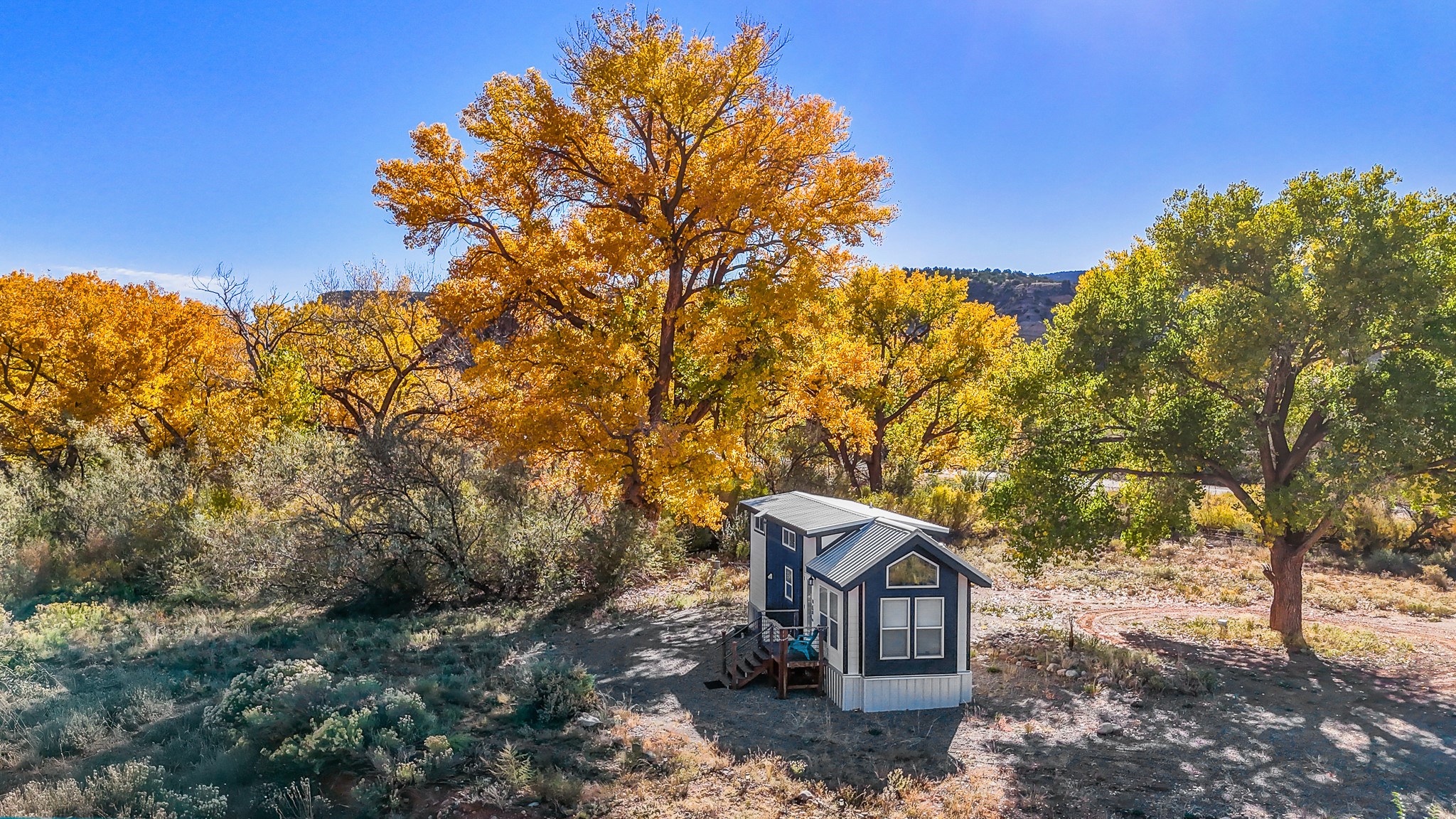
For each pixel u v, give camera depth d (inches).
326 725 489.4
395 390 1462.8
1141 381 784.9
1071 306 823.7
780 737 567.2
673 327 1065.5
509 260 1032.2
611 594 987.3
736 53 991.0
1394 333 715.4
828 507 788.0
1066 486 837.2
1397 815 462.0
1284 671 740.0
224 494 1116.5
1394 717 620.1
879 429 1598.2
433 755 486.3
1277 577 856.9
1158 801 478.3
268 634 797.2
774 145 1053.8
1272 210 722.8
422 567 967.6
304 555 941.2
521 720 575.5
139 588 1021.2
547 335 991.6
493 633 834.8
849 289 1542.8
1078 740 569.0
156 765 461.7
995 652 770.8
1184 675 706.2
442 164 1011.3
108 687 612.1
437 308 1055.0
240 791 437.4
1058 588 1075.3
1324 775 516.1
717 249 1082.1
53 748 494.0
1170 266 807.7
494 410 1075.9
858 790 486.3
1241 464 831.7
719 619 887.7
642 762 510.3
